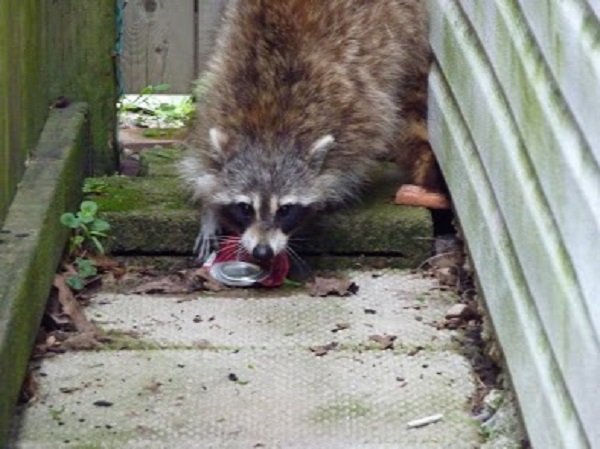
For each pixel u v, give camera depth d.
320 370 5.56
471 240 5.98
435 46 6.95
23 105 6.02
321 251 6.76
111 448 4.90
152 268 6.71
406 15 7.26
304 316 6.12
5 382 4.66
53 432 5.00
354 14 7.27
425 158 7.06
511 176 5.02
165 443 4.94
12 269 5.11
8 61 5.56
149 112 8.43
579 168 3.92
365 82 7.18
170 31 8.51
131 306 6.20
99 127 7.16
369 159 7.18
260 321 6.06
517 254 4.92
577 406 3.97
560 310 4.19
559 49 4.14
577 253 3.94
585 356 3.86
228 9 7.47
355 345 5.80
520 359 4.86
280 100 7.07
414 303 6.28
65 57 7.02
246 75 7.16
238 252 6.73
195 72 8.60
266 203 6.80
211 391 5.36
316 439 4.98
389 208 6.87
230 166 6.91
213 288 6.45
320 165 6.93
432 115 7.00
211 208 6.88
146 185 7.10
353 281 6.55
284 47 7.16
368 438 5.00
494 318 5.40
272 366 5.59
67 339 5.77
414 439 5.00
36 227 5.51
